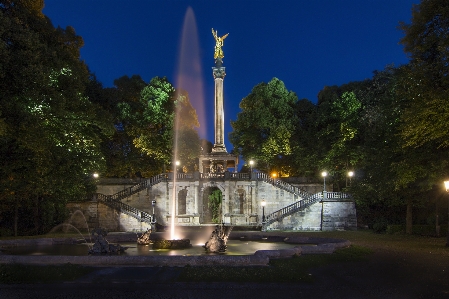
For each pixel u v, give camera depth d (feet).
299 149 203.51
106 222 165.17
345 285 49.96
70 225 162.20
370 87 193.16
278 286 48.80
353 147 184.03
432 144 103.19
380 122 137.18
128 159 206.59
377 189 136.36
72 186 130.00
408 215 134.00
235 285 48.80
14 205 134.51
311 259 63.72
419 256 73.87
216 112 208.44
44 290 47.16
